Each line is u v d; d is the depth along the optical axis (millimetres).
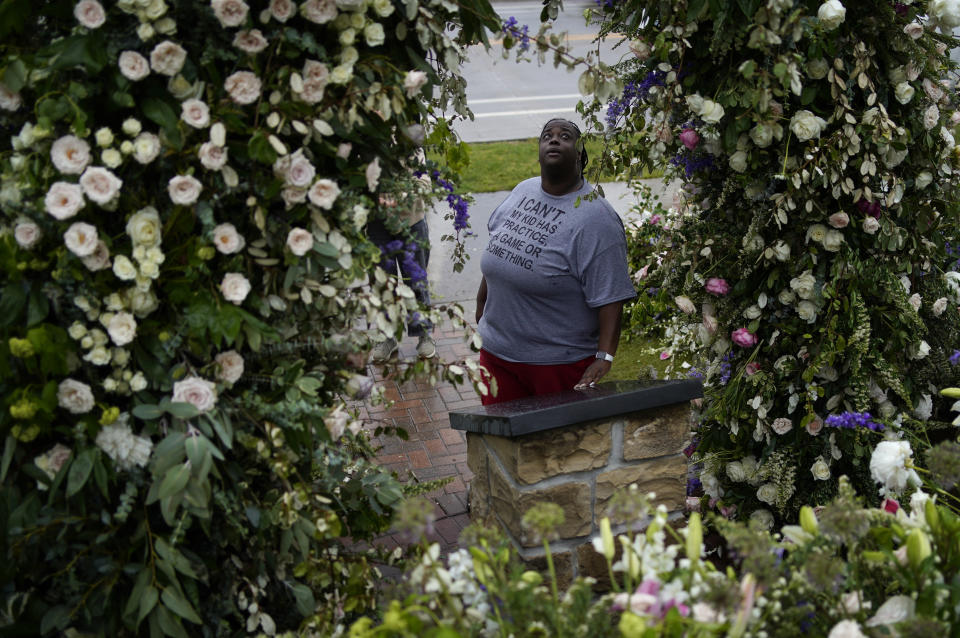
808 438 3053
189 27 1909
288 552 2143
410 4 2070
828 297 2852
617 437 2350
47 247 1860
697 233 3129
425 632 1439
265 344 2090
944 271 3424
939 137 2887
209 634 2062
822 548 1590
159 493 1771
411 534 1543
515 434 2172
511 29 2330
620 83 2482
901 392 2883
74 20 1875
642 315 3988
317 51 1995
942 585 1546
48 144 1840
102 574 1942
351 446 2523
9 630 1896
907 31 2658
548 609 1487
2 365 1771
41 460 1878
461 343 5578
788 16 2422
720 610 1406
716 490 3268
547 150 3197
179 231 1922
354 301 2170
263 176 1971
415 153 2441
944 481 1679
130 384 1909
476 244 7301
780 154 2773
